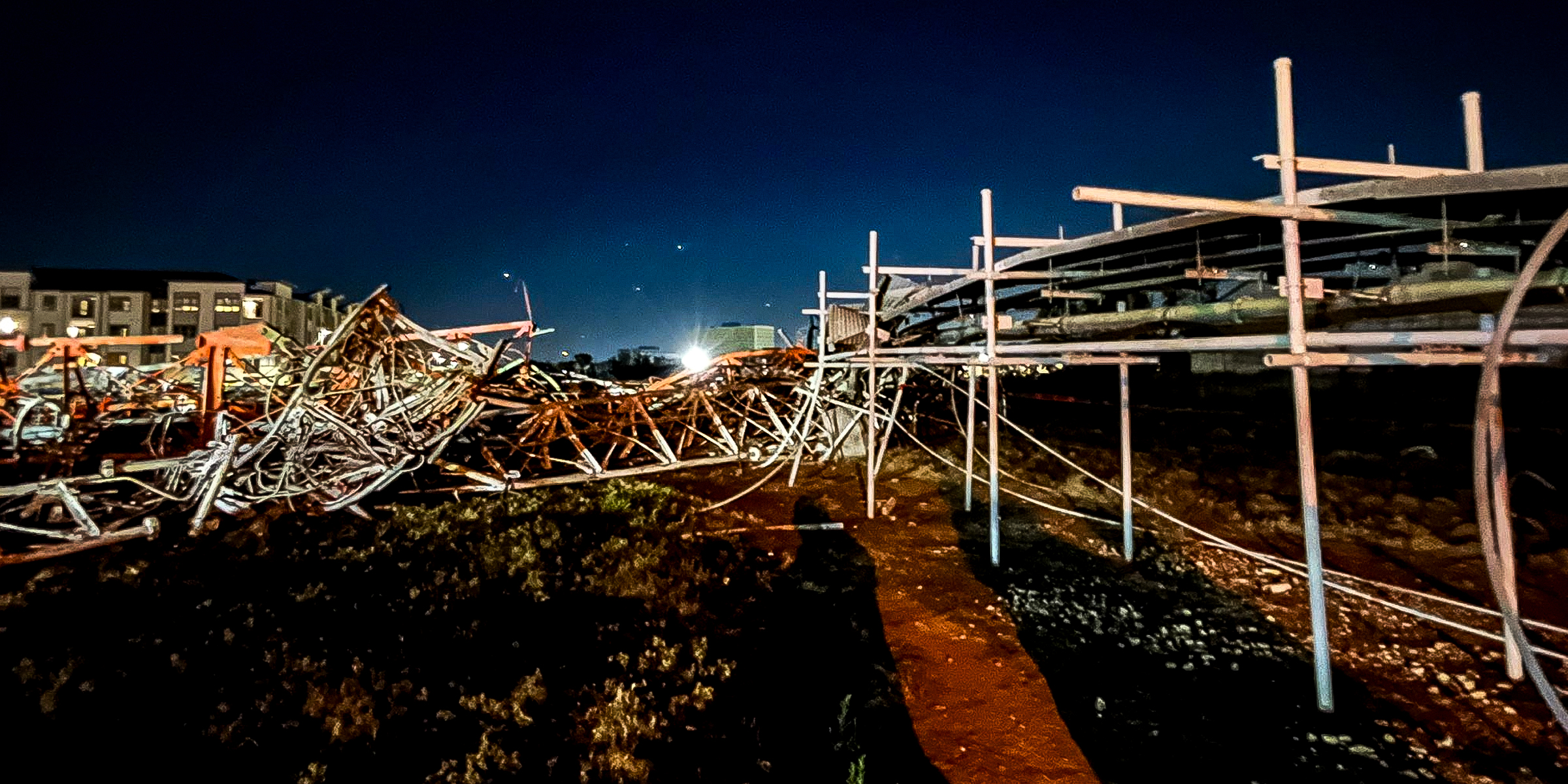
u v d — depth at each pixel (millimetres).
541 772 4062
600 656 5516
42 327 46844
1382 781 4254
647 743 4438
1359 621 6527
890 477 13992
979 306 14656
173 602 6023
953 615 6883
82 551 7766
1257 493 10758
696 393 14898
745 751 4508
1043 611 6930
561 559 7734
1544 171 4746
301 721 4324
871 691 5367
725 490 13172
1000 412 19484
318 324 58875
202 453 9227
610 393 14703
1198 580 7719
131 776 3705
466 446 12820
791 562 8594
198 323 49188
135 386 15562
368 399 11398
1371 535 8883
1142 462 13539
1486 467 2998
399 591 6578
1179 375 19875
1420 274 9438
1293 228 4863
